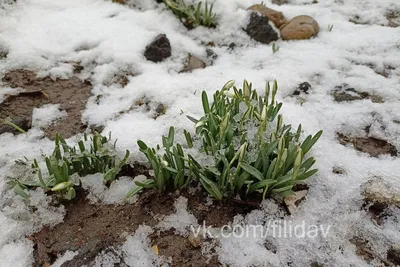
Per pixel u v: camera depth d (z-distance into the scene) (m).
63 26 0.79
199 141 0.58
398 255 0.49
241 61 0.75
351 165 0.57
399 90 0.68
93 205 0.54
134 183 0.55
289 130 0.55
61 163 0.54
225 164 0.51
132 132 0.60
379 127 0.62
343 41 0.78
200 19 0.81
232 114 0.57
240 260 0.49
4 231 0.51
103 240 0.51
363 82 0.69
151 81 0.69
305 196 0.54
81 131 0.63
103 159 0.56
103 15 0.83
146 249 0.51
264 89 0.68
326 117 0.64
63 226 0.52
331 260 0.49
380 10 0.86
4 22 0.78
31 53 0.73
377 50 0.76
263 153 0.51
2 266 0.48
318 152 0.58
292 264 0.49
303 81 0.70
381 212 0.53
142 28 0.80
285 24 0.81
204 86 0.69
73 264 0.49
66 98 0.68
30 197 0.54
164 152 0.56
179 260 0.50
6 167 0.57
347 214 0.53
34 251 0.50
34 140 0.61
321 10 0.86
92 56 0.75
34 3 0.84
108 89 0.70
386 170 0.56
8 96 0.67
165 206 0.54
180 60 0.75
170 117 0.63
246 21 0.81
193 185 0.56
